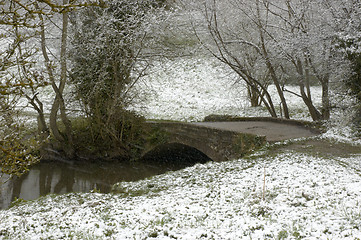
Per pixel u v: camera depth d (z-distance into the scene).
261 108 31.70
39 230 6.95
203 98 35.62
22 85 4.84
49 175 19.62
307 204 6.82
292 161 11.51
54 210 8.98
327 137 15.27
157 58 22.36
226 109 32.19
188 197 8.80
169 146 21.69
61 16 20.88
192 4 21.50
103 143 22.62
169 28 22.27
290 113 29.36
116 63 21.03
